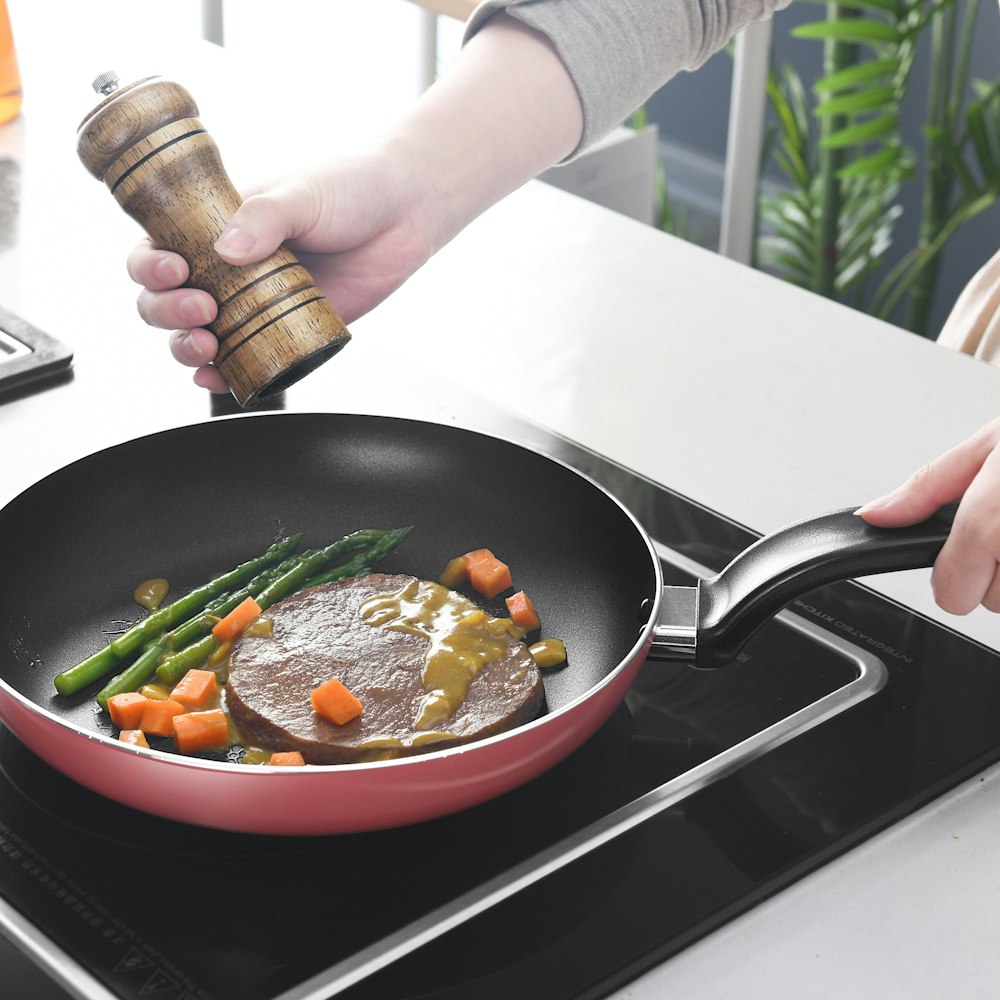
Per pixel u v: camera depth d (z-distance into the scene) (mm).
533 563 904
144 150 777
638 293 1252
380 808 625
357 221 900
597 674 814
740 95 2178
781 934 627
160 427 1020
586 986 588
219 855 655
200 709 760
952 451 711
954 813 706
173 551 908
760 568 736
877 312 2938
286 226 813
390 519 941
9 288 1210
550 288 1255
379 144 947
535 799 698
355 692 741
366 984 586
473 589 885
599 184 2072
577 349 1159
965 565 685
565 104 1026
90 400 1054
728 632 738
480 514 934
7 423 1017
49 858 646
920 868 668
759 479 996
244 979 584
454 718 726
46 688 797
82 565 877
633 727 755
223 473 938
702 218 3820
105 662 799
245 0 2580
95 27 1791
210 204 790
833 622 846
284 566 880
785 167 2799
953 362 1153
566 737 661
